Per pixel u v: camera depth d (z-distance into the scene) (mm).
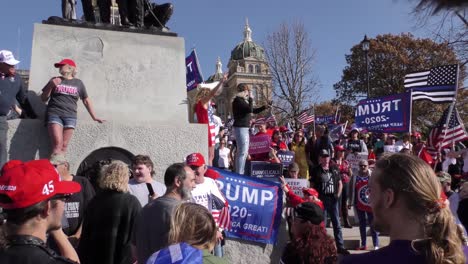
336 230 8188
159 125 6273
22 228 2121
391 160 1848
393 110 11328
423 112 39562
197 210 2529
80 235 4215
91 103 5906
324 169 8336
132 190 5086
